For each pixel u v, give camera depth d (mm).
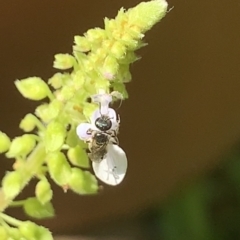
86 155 73
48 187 74
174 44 119
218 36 120
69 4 107
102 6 107
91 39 67
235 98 128
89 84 69
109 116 69
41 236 74
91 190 73
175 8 115
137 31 66
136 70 121
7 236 74
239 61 123
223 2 115
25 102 119
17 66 114
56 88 71
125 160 73
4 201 76
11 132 122
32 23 109
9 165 121
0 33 109
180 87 125
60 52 113
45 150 72
